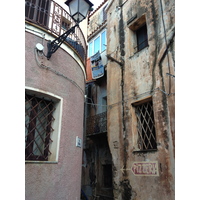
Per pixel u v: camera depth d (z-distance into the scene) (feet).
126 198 20.68
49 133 12.42
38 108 12.12
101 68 33.55
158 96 20.24
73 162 13.71
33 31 12.38
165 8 22.48
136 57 24.72
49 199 10.94
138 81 23.40
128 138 22.45
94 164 33.32
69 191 12.73
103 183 30.91
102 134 30.53
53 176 11.44
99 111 35.50
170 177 17.07
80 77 16.67
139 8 26.53
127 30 27.73
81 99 16.69
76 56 16.03
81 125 16.17
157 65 21.44
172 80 19.22
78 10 12.89
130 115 23.07
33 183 10.14
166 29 21.57
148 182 18.93
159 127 19.20
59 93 13.28
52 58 13.26
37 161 10.59
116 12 31.24
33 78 11.65
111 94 27.14
